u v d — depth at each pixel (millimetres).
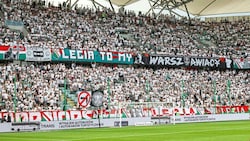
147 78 109625
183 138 48125
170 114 96875
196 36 134875
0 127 73562
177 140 45031
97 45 109750
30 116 77938
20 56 93375
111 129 74375
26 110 84562
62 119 81438
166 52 118562
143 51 114875
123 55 107875
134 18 130375
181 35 131875
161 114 95688
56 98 90938
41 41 102375
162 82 111000
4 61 94688
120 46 114250
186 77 115625
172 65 114625
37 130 77312
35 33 103812
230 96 116375
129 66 110562
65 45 104250
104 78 103062
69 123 81812
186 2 137000
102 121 86500
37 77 93438
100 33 115625
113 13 128000
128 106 96125
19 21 104875
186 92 111500
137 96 102875
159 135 54438
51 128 79500
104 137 52094
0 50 91562
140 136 52844
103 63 106438
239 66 123500
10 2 108875
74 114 83375
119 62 107125
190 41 130250
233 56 128125
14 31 100500
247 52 131125
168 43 124875
